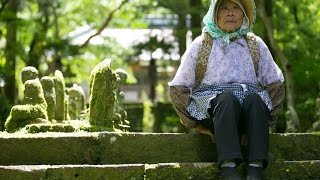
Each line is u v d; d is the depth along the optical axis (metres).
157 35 17.88
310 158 4.64
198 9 14.24
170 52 17.89
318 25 14.83
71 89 7.77
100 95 5.34
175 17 17.77
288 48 14.06
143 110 14.53
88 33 17.41
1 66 13.59
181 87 4.50
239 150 4.01
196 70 4.55
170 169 4.22
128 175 4.20
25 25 14.16
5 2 13.92
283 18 14.41
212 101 4.30
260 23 13.08
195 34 14.05
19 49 14.11
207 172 4.23
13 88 13.74
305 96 13.05
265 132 4.07
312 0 14.08
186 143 4.51
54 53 14.99
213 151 4.52
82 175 4.16
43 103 5.54
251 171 4.04
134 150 4.45
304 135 4.65
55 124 5.07
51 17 17.20
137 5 17.03
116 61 17.31
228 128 4.05
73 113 7.64
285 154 4.62
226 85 4.45
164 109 15.49
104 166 4.18
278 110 4.51
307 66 13.11
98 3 17.73
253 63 4.54
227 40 4.48
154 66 21.47
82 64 17.20
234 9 4.51
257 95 4.19
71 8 17.69
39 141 4.38
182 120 4.50
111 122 5.39
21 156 4.36
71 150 4.40
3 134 4.57
